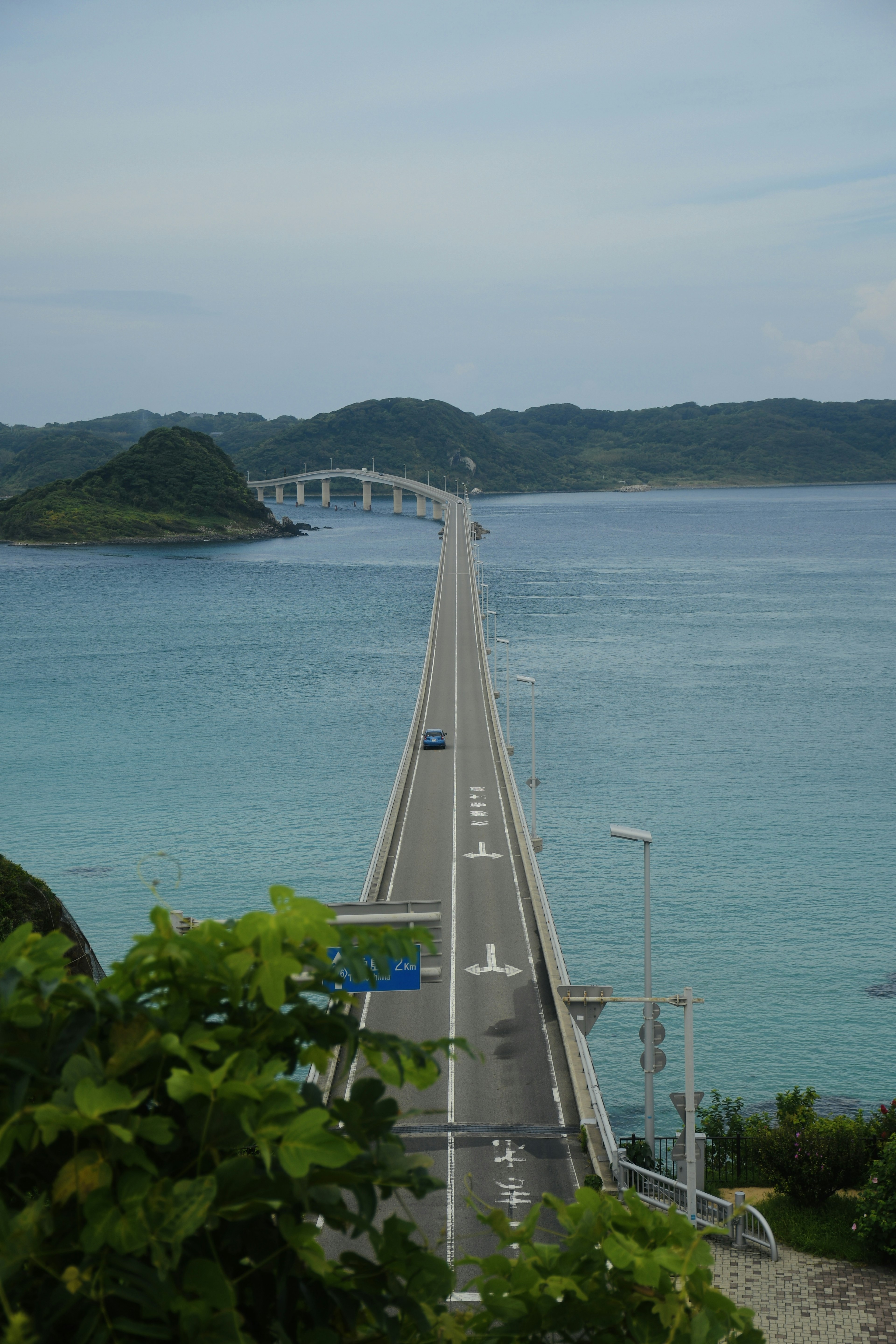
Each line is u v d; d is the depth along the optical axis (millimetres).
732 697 131875
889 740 111062
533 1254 4672
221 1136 3803
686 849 80938
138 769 104625
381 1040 4250
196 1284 3602
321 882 75250
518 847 67312
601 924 68250
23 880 35250
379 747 112312
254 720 125312
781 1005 57719
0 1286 3500
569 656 160875
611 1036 55688
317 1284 4066
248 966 4055
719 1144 36000
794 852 79938
